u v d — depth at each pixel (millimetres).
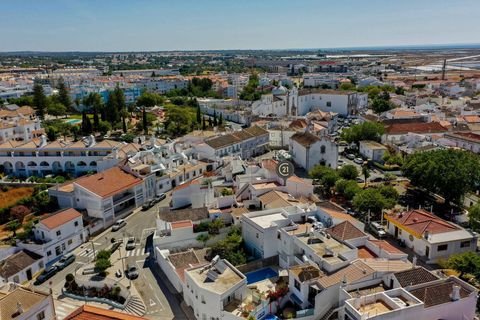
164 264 72750
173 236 78625
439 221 77125
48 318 56500
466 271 61812
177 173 116625
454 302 51406
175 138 163500
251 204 87875
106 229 92500
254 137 146000
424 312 50094
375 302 51406
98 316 49469
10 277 70250
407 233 77375
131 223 94812
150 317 61656
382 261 60656
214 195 93938
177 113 187250
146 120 185125
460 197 91750
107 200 93312
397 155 126562
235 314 55781
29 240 79688
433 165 92438
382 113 187125
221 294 56406
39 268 76188
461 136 133875
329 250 62219
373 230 84375
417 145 131500
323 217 76812
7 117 187125
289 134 154750
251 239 75500
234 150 137000
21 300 54844
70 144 132125
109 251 78375
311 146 124312
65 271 75938
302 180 93688
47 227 78812
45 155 130250
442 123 156750
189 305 63812
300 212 77062
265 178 95812
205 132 157625
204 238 79625
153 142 135875
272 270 71688
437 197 101500
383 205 85625
